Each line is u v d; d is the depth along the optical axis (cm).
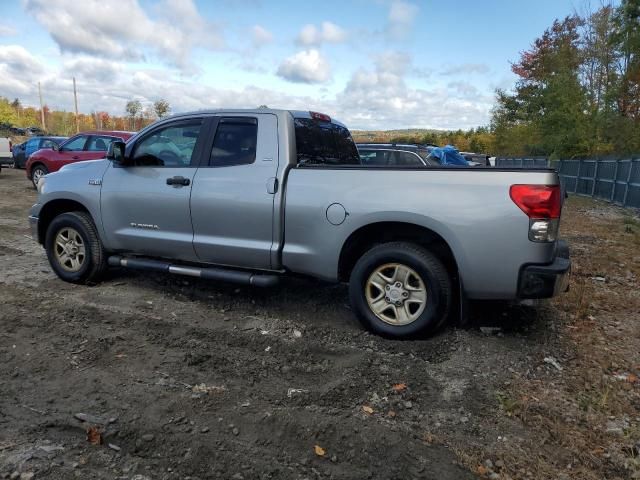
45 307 484
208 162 488
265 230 457
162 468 257
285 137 459
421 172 414
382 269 428
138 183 518
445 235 400
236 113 483
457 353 404
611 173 1845
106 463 260
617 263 769
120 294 534
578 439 296
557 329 463
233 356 389
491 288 397
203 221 484
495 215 388
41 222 596
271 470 258
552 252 392
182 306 503
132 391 330
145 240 520
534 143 3366
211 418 302
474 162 1695
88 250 555
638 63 2564
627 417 322
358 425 299
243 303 515
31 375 349
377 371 367
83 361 373
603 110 2773
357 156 595
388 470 262
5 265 647
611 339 449
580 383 364
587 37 3194
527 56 3816
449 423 308
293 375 364
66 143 1462
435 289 408
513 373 375
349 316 482
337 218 429
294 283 578
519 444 290
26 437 279
